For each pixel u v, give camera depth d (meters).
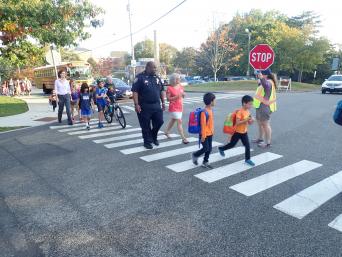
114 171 6.11
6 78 40.12
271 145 7.86
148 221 4.12
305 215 4.20
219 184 5.32
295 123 10.88
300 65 51.88
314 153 7.10
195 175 5.78
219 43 48.25
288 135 8.98
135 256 3.39
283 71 60.28
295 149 7.45
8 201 4.86
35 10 13.59
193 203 4.61
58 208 4.56
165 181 5.51
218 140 8.53
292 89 36.56
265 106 7.53
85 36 15.86
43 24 14.52
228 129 6.26
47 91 33.16
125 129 10.57
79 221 4.16
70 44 15.42
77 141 8.89
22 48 16.05
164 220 4.13
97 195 4.98
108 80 11.82
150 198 4.82
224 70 63.16
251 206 4.48
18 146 8.54
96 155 7.30
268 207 4.44
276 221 4.05
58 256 3.43
